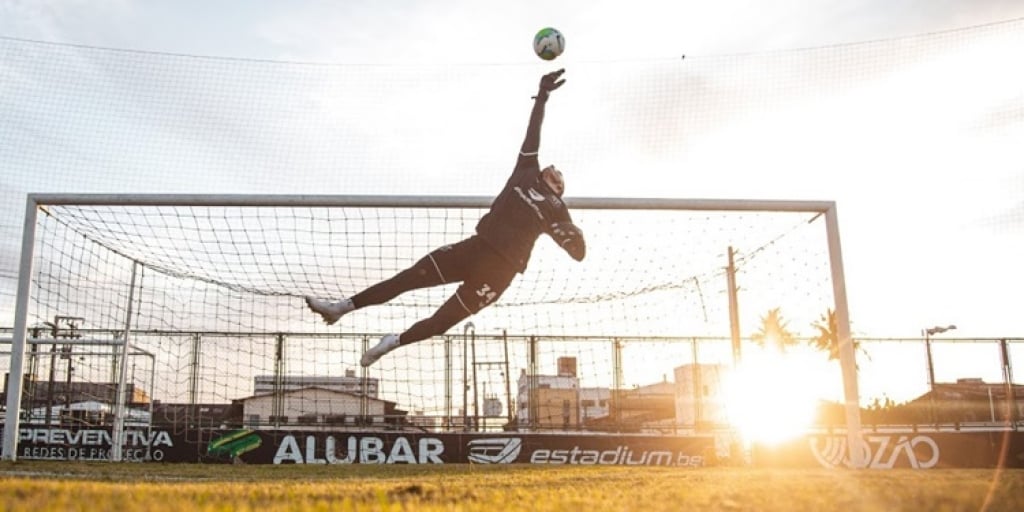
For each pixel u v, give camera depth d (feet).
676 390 79.92
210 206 46.09
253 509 14.30
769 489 20.76
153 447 65.72
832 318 81.35
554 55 27.76
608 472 41.96
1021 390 82.79
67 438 64.75
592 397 79.00
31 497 14.84
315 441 67.56
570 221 23.47
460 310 22.95
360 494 18.17
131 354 66.95
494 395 73.31
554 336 75.56
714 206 47.50
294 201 45.98
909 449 72.38
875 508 15.44
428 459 68.59
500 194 23.65
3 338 59.93
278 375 72.54
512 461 69.87
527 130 24.04
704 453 71.61
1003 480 24.76
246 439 66.74
